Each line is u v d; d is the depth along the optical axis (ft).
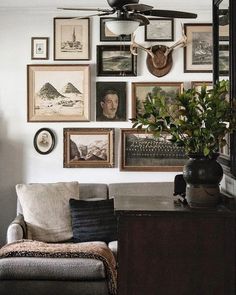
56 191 16.65
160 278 6.89
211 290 6.86
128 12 11.94
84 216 15.94
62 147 18.20
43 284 12.65
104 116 18.21
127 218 6.89
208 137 7.34
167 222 6.88
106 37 18.12
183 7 17.90
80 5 17.81
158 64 18.01
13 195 18.20
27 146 18.22
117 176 18.22
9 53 18.17
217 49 10.49
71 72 18.16
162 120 7.70
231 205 7.29
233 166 8.34
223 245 6.83
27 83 18.16
